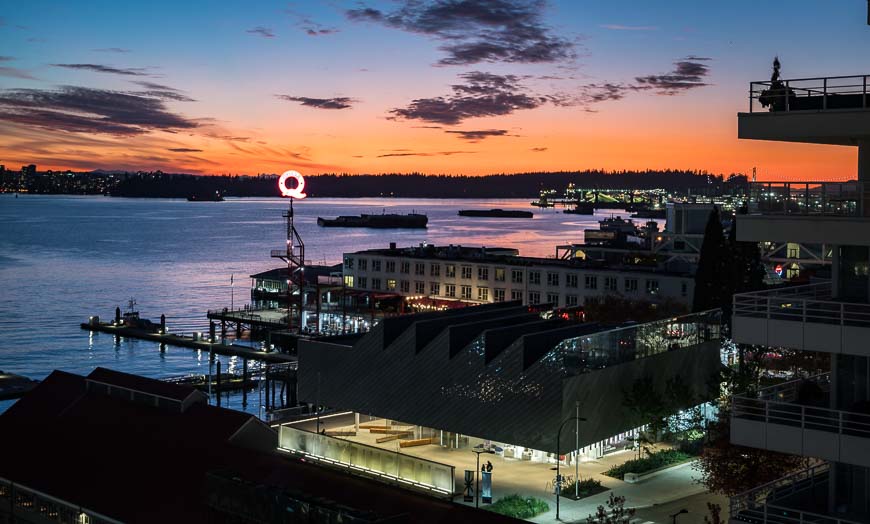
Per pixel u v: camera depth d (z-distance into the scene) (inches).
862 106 1350.9
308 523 2182.6
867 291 1456.7
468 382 3134.8
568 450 2918.3
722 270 3880.4
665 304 5152.6
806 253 5974.4
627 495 2731.3
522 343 3002.0
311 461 2977.4
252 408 5167.3
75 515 2642.7
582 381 2962.6
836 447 1353.3
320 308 7135.8
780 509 1470.2
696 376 3523.6
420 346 3304.6
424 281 6865.2
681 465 3031.5
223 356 6776.6
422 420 3257.9
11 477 2854.3
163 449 2807.6
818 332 1374.3
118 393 3198.8
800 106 1398.9
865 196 1354.6
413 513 2185.0
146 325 7795.3
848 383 1450.5
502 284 6378.0
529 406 2972.4
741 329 1437.0
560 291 6053.2
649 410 3115.2
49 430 3088.1
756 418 1477.6
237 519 2361.0
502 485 2837.1
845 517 1407.5
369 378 3408.0
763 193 1422.2
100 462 2822.3
